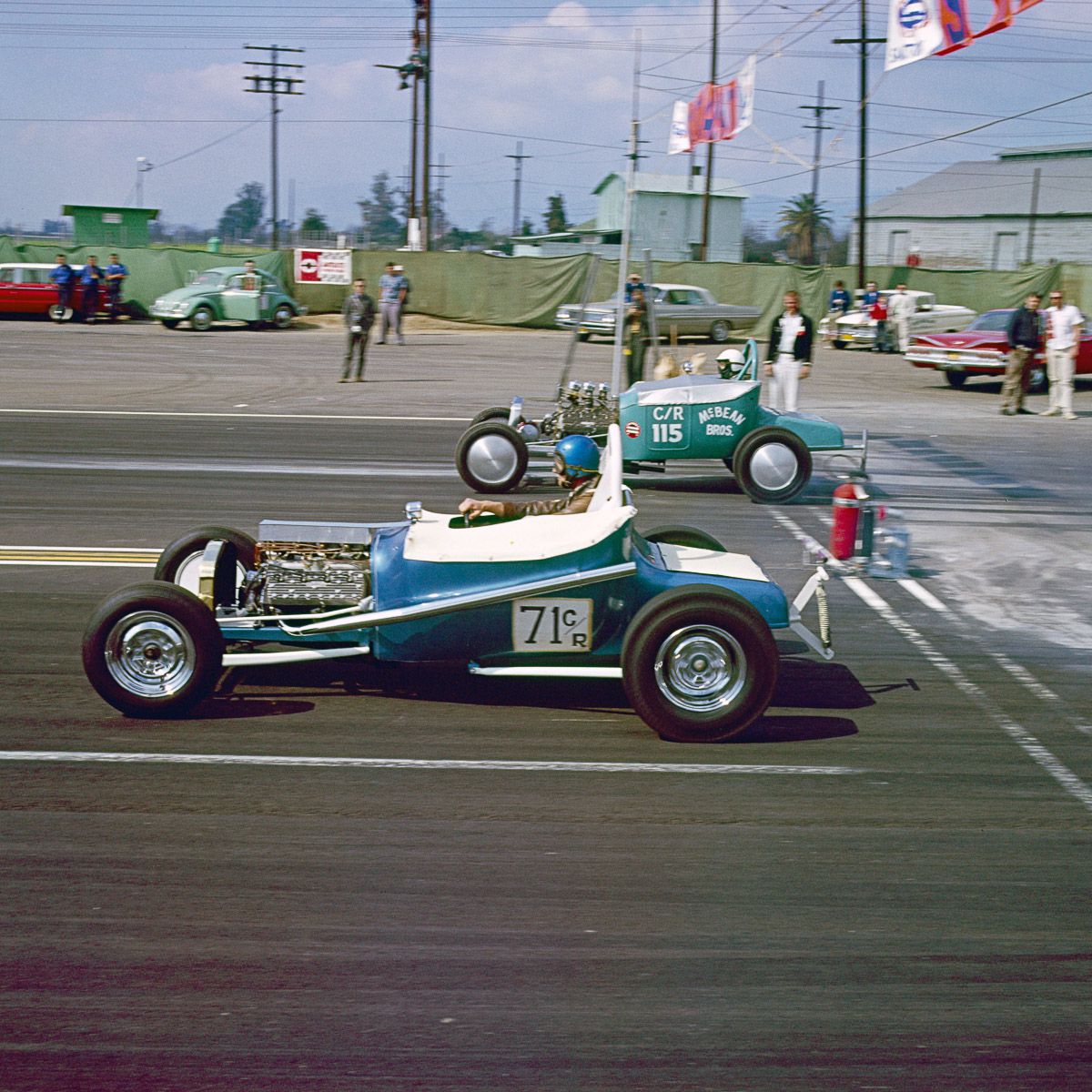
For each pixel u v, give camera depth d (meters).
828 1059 3.31
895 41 15.20
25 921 3.95
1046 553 10.18
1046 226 61.97
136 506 11.21
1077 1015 3.54
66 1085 3.16
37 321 34.25
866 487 13.09
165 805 4.90
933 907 4.18
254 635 6.00
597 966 3.75
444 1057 3.29
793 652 7.38
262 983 3.62
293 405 18.92
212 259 36.38
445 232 115.94
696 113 24.91
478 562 5.91
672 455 12.11
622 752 5.64
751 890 4.28
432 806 4.95
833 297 35.72
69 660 6.86
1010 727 6.11
